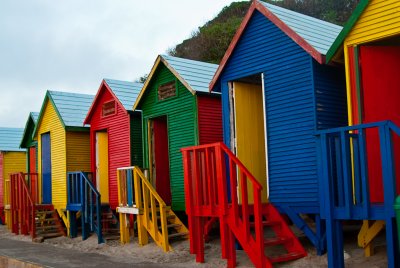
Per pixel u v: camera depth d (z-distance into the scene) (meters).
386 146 7.01
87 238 15.29
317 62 9.67
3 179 23.97
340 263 7.63
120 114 15.72
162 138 14.88
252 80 11.59
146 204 12.46
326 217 7.68
